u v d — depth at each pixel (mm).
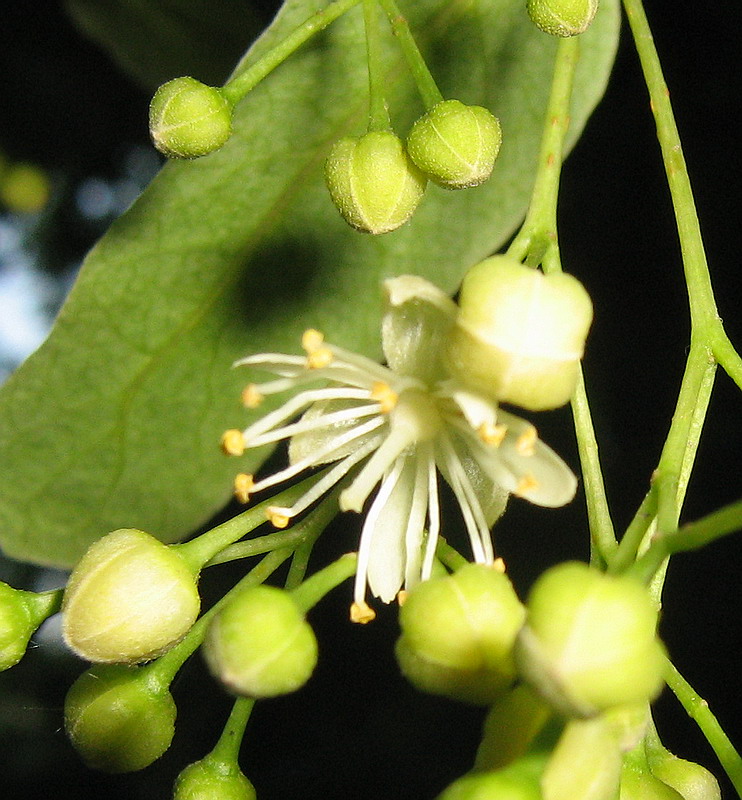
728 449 159
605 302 155
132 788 198
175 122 115
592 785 98
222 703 184
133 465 131
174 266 130
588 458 113
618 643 95
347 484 117
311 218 130
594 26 127
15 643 115
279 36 127
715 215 153
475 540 112
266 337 131
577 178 153
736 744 160
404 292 108
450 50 129
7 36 177
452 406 114
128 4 148
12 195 195
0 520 129
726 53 149
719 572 163
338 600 177
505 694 101
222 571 152
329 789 184
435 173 114
